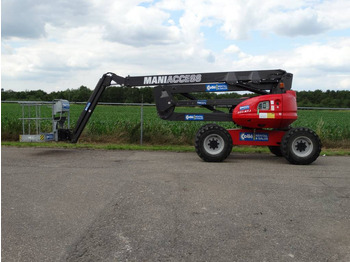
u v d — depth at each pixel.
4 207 5.54
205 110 18.20
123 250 4.04
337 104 38.44
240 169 8.83
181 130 14.01
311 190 6.71
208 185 7.00
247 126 10.30
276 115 9.91
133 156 10.80
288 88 10.34
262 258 3.88
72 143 12.54
